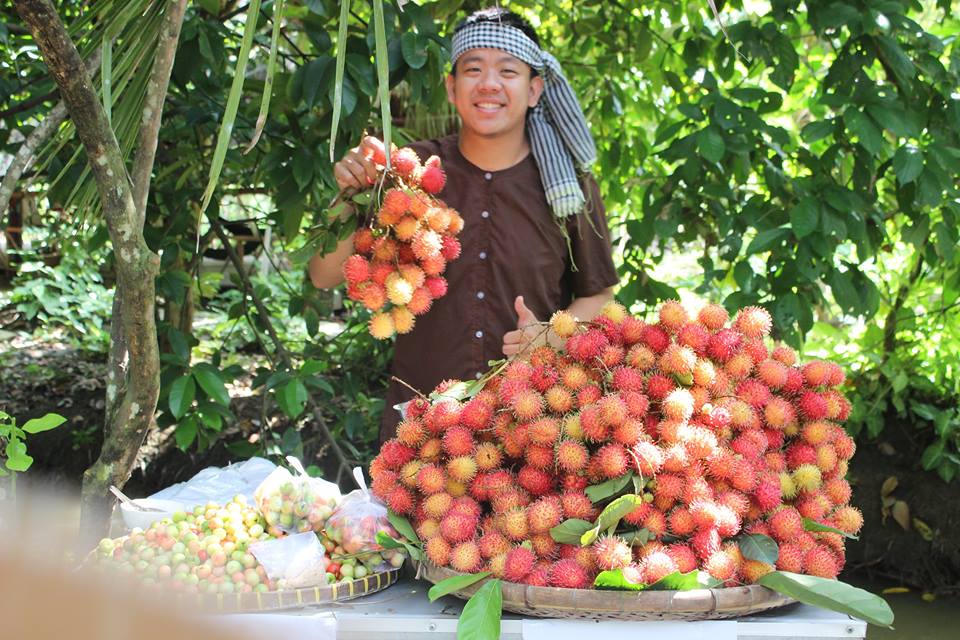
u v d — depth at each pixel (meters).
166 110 3.04
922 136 3.02
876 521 3.71
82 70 1.60
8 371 4.77
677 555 1.46
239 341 5.50
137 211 1.80
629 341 1.67
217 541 1.62
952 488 3.61
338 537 1.65
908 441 3.80
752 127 2.87
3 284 6.56
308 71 2.46
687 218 3.25
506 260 2.33
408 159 1.94
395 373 2.41
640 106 3.90
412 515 1.70
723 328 1.67
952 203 2.86
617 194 3.78
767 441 1.62
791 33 3.44
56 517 0.26
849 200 2.80
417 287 1.89
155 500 1.88
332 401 4.17
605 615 1.42
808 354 4.06
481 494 1.61
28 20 1.50
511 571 1.45
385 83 1.34
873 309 3.02
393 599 1.59
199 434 3.26
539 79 2.34
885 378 3.88
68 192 2.89
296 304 3.81
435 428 1.68
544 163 2.33
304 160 2.71
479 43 2.23
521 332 2.06
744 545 1.49
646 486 1.53
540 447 1.58
